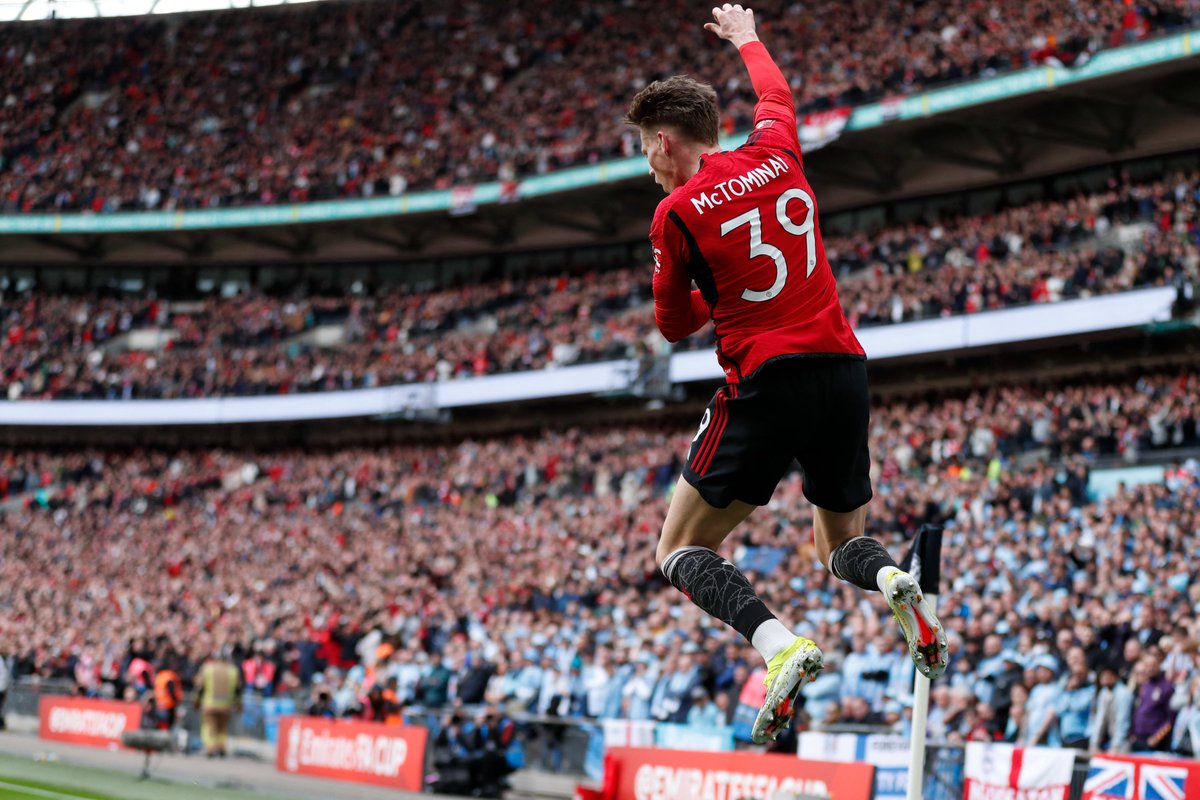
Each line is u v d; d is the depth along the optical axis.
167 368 72.50
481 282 72.31
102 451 74.00
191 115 77.94
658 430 59.59
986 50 51.19
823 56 58.75
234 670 37.22
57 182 75.44
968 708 24.02
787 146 6.46
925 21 56.41
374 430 70.00
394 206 66.25
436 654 33.81
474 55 73.69
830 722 25.62
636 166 57.94
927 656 5.70
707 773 22.70
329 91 76.06
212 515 64.75
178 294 78.50
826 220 61.28
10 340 75.62
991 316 46.62
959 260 51.44
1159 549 29.19
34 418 71.19
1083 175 52.34
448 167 68.06
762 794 21.52
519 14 74.38
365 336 71.19
